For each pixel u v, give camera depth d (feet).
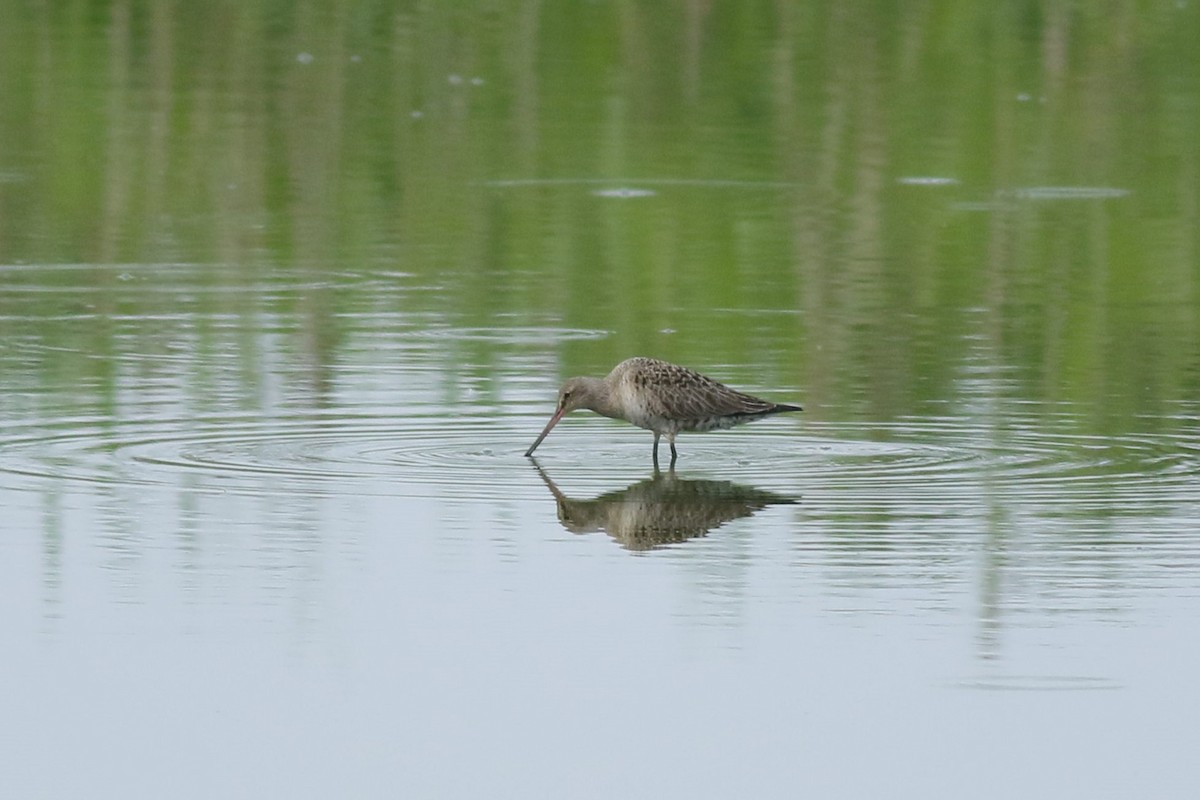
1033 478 43.42
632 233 72.79
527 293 64.18
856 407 50.31
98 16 106.11
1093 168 84.43
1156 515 40.40
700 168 83.51
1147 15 106.11
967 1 107.86
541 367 54.65
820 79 97.66
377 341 57.62
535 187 80.18
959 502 41.52
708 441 47.57
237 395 50.93
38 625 34.32
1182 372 54.13
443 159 84.28
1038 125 90.89
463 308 62.13
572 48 102.17
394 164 83.30
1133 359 55.67
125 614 34.76
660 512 41.06
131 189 78.74
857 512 40.88
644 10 107.24
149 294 63.62
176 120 89.04
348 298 63.36
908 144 87.92
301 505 41.04
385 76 97.35
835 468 44.60
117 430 47.11
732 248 70.85
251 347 56.59
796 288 65.00
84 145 84.58
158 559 37.37
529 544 38.73
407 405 50.21
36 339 57.26
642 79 97.55
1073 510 40.88
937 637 33.78
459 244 71.56
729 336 58.34
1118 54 101.30
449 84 96.27
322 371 53.83
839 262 68.90
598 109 92.73
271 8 107.86
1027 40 103.30
